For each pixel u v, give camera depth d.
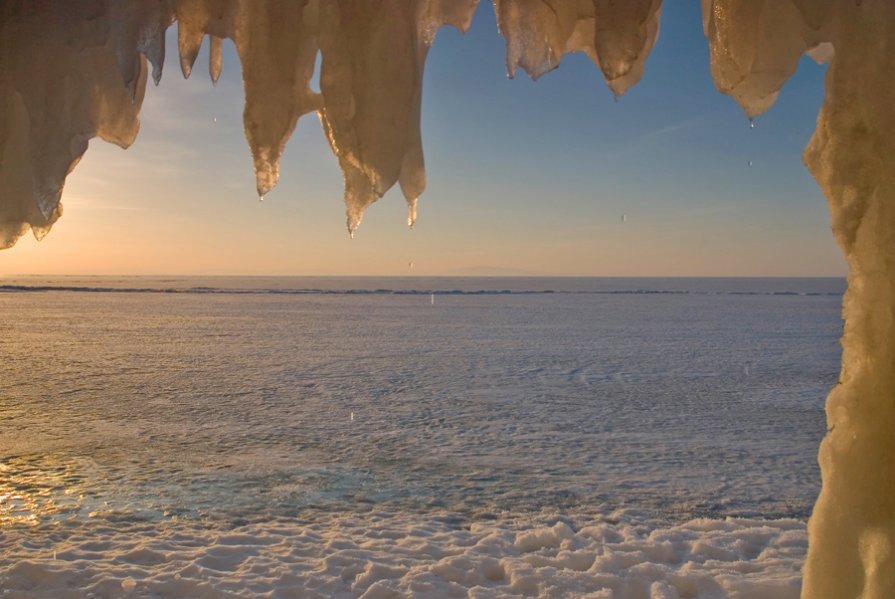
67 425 9.56
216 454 8.09
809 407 11.52
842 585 1.91
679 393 12.88
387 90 2.21
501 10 2.16
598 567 4.40
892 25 1.77
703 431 9.70
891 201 1.80
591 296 70.12
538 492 6.75
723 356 18.81
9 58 2.33
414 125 2.24
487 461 7.97
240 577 4.23
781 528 5.30
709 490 6.89
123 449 8.23
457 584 4.15
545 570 4.30
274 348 20.31
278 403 11.60
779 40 1.97
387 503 6.32
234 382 13.86
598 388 13.41
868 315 1.87
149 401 11.62
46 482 6.72
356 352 19.50
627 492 6.79
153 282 139.12
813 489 6.96
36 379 13.91
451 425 9.98
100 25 2.30
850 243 1.87
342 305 48.03
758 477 7.39
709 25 2.12
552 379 14.58
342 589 4.11
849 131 1.84
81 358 17.52
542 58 2.18
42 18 2.32
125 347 20.16
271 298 58.75
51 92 2.35
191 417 10.31
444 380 14.37
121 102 2.47
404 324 30.30
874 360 1.87
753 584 4.00
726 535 5.09
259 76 2.28
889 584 1.78
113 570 4.27
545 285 132.00
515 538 5.13
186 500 6.24
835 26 1.87
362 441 8.91
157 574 4.24
